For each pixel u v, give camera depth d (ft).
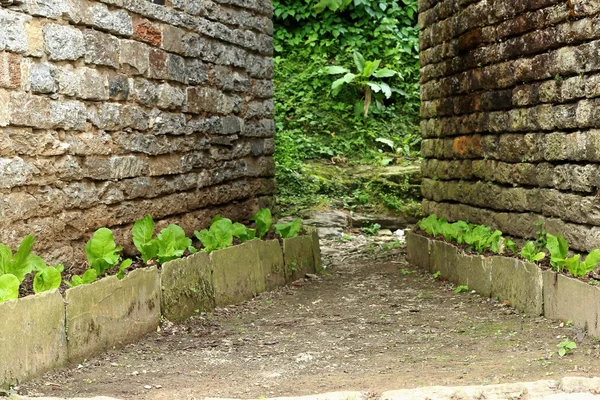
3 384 18.49
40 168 24.49
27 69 23.73
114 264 25.46
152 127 30.42
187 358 22.61
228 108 37.09
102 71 27.40
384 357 22.36
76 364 21.40
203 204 34.94
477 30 35.17
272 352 23.41
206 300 29.09
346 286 35.63
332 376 20.22
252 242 33.04
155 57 30.58
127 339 24.03
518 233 32.42
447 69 38.60
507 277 29.04
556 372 18.94
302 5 68.33
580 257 27.86
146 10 29.86
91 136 26.84
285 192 57.72
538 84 30.27
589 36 26.81
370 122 66.80
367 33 69.21
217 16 35.81
